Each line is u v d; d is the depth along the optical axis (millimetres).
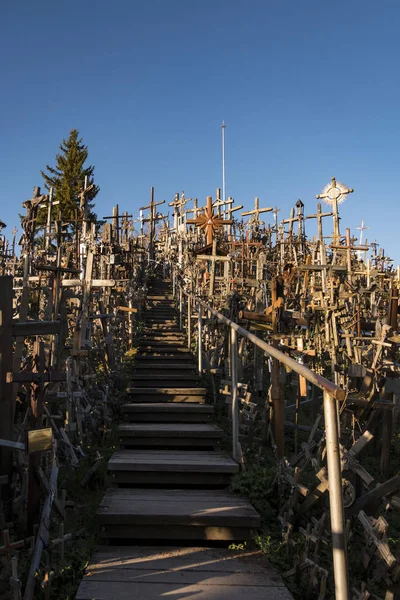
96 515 4867
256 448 7195
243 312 7445
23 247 12367
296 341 6930
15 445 4613
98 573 4199
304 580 4219
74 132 40969
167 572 4254
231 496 5594
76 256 15438
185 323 15617
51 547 4340
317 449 5641
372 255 19609
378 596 3949
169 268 27125
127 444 7309
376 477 6883
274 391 6953
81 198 16031
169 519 4879
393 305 7461
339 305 7449
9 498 4879
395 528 5332
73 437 6902
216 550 4723
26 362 6703
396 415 8586
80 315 9055
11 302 4941
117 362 11047
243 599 3844
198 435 7293
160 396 9141
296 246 20359
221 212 21625
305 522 4945
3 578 3883
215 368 9844
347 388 6410
